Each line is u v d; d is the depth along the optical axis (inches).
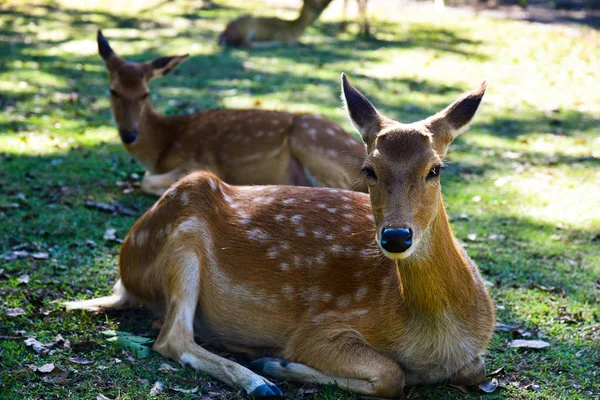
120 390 211.0
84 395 207.6
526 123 558.6
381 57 781.9
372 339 217.2
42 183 388.8
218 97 592.4
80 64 692.1
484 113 583.2
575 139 520.7
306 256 232.2
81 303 259.3
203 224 240.8
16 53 726.5
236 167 385.4
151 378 219.0
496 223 367.6
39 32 849.5
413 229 187.8
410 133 195.5
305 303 227.9
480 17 1024.2
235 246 239.0
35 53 731.4
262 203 247.8
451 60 770.2
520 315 272.7
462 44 851.4
